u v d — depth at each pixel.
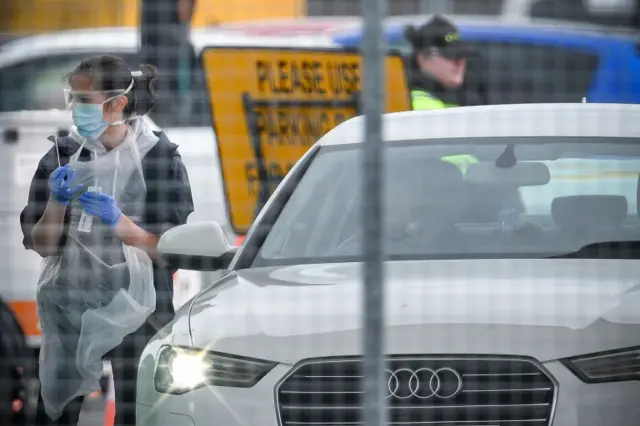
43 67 34.12
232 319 18.11
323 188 21.91
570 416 16.56
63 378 22.77
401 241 20.00
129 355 22.78
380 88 11.95
